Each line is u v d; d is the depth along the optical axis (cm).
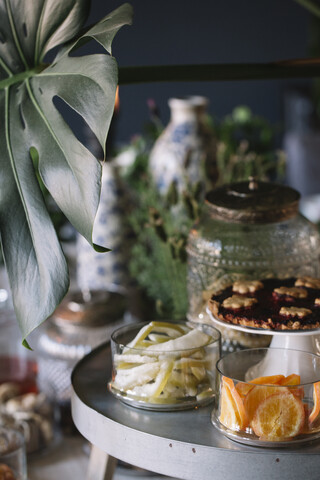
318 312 125
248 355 123
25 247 118
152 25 673
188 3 678
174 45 685
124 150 305
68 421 197
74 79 115
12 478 159
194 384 123
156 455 116
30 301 117
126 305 201
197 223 147
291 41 716
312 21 412
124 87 666
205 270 143
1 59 124
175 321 131
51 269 117
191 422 120
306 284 133
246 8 697
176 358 122
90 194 113
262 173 215
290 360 122
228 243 141
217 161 241
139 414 122
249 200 140
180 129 239
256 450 113
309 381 120
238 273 141
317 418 114
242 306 127
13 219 119
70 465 189
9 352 210
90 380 132
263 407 113
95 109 111
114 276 233
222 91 704
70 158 115
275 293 130
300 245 141
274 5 702
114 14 115
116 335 128
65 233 277
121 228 232
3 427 167
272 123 720
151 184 222
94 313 193
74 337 194
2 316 210
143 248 213
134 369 123
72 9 124
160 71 138
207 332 128
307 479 111
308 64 146
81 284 239
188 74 139
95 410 123
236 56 707
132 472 180
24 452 165
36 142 119
